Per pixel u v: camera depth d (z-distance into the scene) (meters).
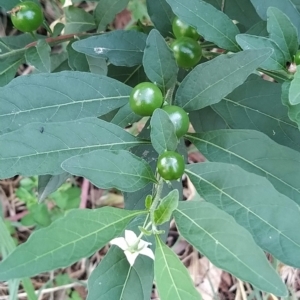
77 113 0.18
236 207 0.15
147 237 0.17
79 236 0.14
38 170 0.16
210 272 0.37
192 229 0.15
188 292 0.14
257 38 0.18
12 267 0.13
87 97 0.18
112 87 0.18
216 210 0.15
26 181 0.39
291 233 0.15
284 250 0.15
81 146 0.17
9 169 0.16
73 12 0.24
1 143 0.16
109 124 0.17
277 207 0.15
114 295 0.16
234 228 0.14
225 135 0.18
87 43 0.20
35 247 0.14
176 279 0.14
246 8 0.24
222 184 0.16
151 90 0.17
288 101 0.17
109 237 0.15
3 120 0.17
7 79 0.22
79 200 0.39
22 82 0.18
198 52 0.21
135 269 0.16
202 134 0.18
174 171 0.15
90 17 0.24
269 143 0.17
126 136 0.17
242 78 0.17
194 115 0.23
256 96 0.20
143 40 0.21
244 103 0.20
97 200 0.40
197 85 0.17
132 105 0.17
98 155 0.16
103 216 0.15
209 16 0.19
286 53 0.18
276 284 0.13
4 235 0.29
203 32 0.19
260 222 0.15
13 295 0.31
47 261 0.14
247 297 0.34
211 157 0.17
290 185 0.17
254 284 0.13
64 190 0.39
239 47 0.19
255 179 0.16
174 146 0.16
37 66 0.21
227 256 0.14
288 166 0.17
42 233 0.14
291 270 0.33
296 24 0.20
